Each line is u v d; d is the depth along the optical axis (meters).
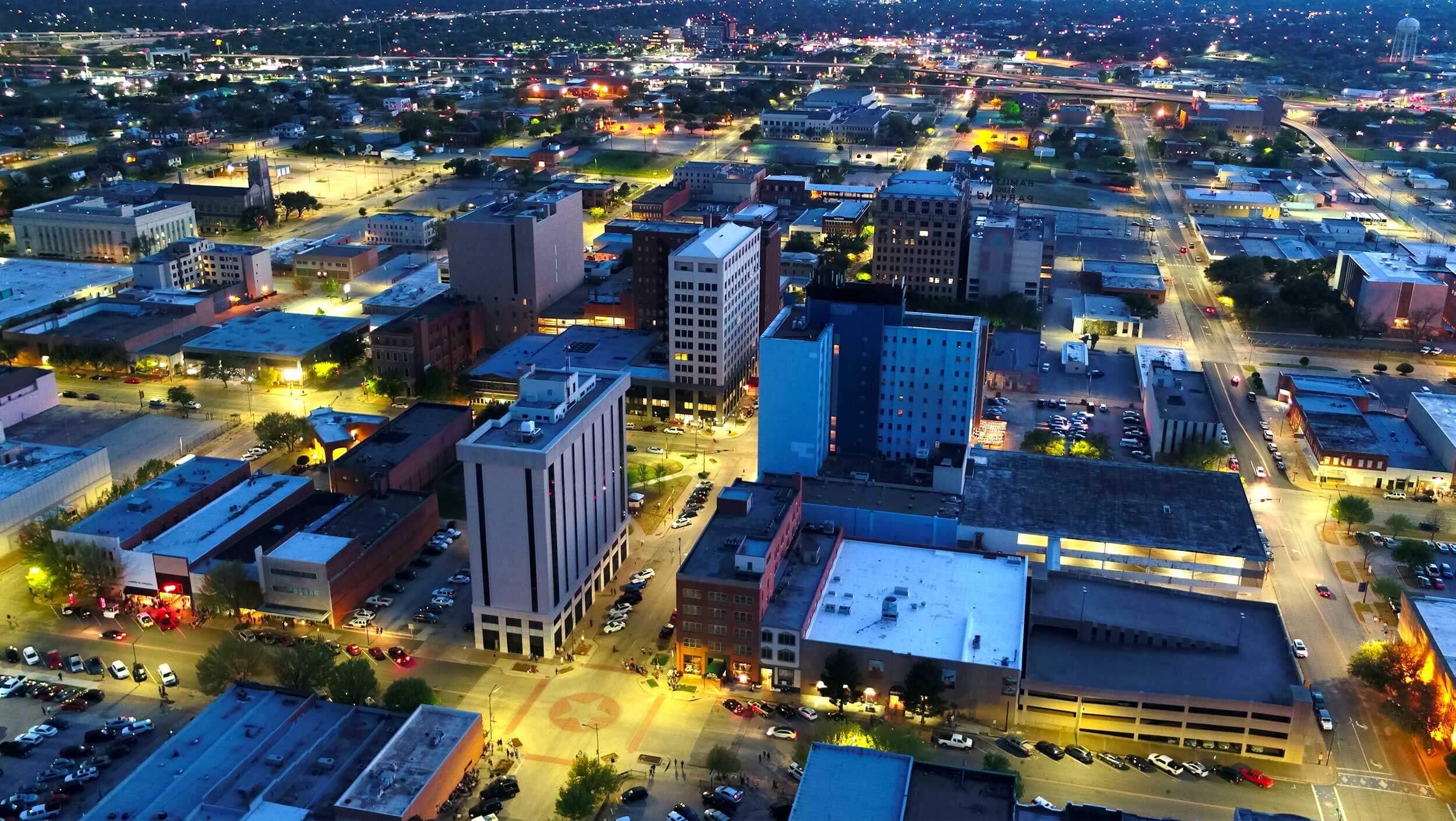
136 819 175.38
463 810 185.62
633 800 188.62
